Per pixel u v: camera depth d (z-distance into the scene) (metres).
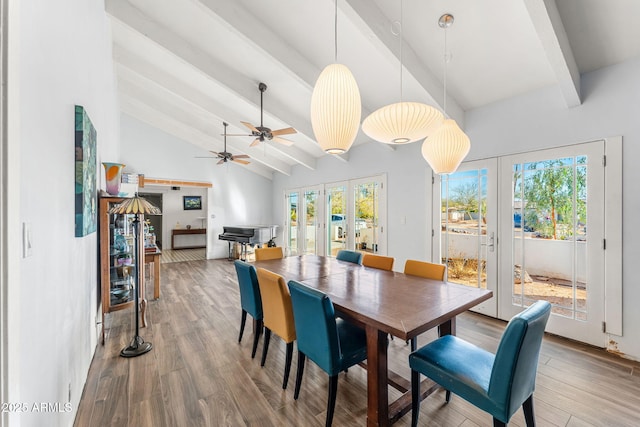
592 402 1.90
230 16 2.64
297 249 7.45
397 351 2.60
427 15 2.46
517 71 2.87
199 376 2.19
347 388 2.05
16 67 0.74
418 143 4.27
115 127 5.08
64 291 1.46
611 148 2.55
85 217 1.82
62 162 1.45
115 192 2.93
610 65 2.55
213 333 2.95
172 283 4.97
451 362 1.52
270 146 6.78
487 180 3.43
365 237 5.27
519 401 1.32
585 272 2.73
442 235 3.93
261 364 2.33
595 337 2.67
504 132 3.27
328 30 2.82
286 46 3.04
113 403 1.87
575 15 2.23
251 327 3.10
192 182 7.30
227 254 7.84
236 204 8.04
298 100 4.29
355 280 2.40
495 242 3.36
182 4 2.94
